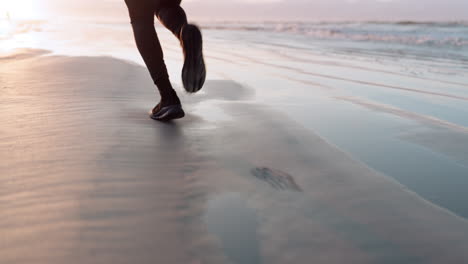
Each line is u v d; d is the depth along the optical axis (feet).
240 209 3.71
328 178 4.63
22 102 6.87
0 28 46.03
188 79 5.49
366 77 14.19
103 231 3.03
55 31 42.14
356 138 6.70
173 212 3.47
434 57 22.49
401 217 3.78
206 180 4.27
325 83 12.41
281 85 11.46
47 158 4.31
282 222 3.53
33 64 11.95
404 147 6.35
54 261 2.61
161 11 5.71
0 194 3.44
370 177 4.75
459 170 5.48
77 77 9.81
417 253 3.20
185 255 2.89
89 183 3.78
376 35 43.68
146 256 2.81
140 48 5.80
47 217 3.12
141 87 9.04
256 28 66.03
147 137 5.40
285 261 2.97
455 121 8.34
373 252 3.17
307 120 7.61
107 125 5.69
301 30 56.54
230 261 2.90
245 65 16.02
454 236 3.50
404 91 11.67
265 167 4.84
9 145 4.66
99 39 29.53
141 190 3.80
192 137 5.67
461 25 63.05
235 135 5.99
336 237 3.34
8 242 2.77
